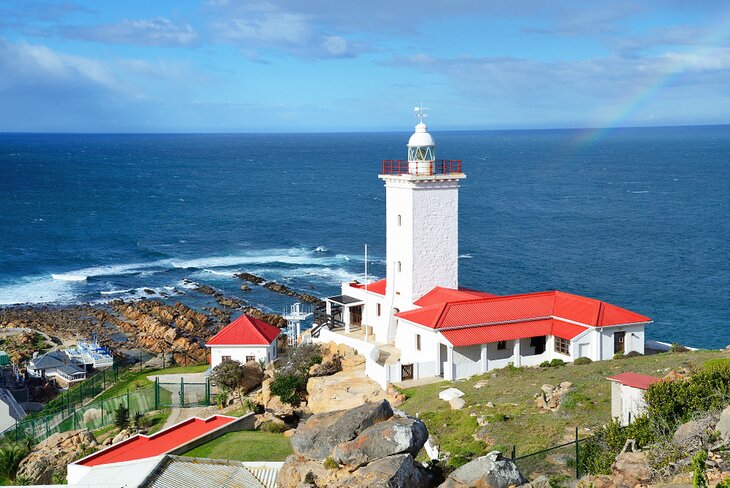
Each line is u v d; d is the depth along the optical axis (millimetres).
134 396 61531
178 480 35094
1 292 118438
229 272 131875
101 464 39562
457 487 26328
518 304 60688
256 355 65688
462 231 168000
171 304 111000
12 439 55094
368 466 26703
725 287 114500
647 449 30109
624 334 58531
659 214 190000
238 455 41844
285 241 161875
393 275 67625
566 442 37656
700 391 33906
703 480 24297
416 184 64500
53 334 95938
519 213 196000
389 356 63125
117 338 94500
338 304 72312
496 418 42438
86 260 142500
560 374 51562
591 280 121125
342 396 53906
